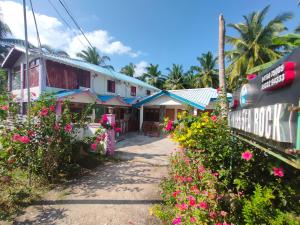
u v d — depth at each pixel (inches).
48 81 420.8
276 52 725.3
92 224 127.2
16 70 512.4
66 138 207.6
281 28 708.7
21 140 163.0
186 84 1413.6
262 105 75.6
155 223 129.0
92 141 246.4
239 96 111.2
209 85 1246.9
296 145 49.5
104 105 525.0
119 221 130.7
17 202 150.2
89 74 533.6
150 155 312.8
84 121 241.9
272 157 120.1
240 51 768.9
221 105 186.1
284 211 98.6
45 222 128.5
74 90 436.5
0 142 179.9
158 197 164.9
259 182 119.8
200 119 167.2
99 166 249.3
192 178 134.0
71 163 230.4
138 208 147.2
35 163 185.6
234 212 95.7
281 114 55.6
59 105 257.4
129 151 340.8
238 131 110.3
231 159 132.0
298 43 203.2
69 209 144.6
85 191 175.0
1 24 716.0
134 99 637.9
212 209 93.7
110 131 302.7
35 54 404.5
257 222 85.4
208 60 1261.1
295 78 51.9
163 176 213.8
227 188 113.7
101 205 150.9
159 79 1473.9
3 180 161.5
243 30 778.2
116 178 208.1
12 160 171.6
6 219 130.0
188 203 105.1
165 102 532.4
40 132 190.7
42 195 164.9
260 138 73.7
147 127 606.2
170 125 196.1
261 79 75.7
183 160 174.9
